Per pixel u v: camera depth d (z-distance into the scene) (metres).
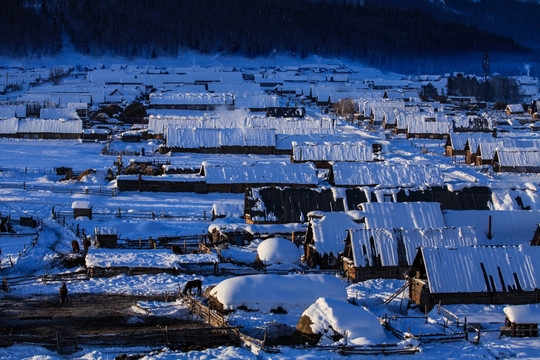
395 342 53.22
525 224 85.19
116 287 67.62
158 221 101.00
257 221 95.00
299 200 97.81
